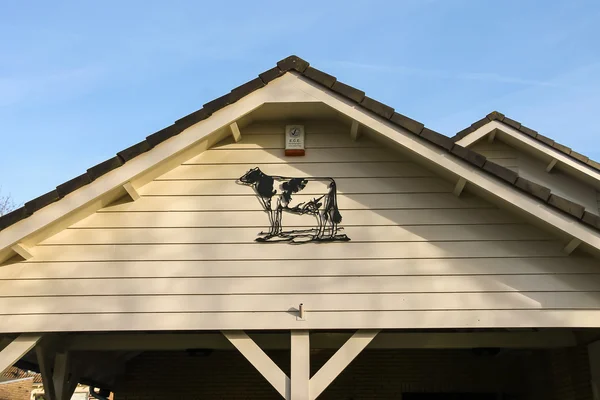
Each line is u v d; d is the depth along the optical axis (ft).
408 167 20.84
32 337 18.95
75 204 19.06
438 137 19.39
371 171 20.85
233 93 20.27
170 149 19.67
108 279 19.43
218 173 20.90
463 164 19.21
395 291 19.13
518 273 19.29
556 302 18.93
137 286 19.31
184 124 19.86
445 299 19.03
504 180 18.94
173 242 19.89
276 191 20.62
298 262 19.58
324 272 19.43
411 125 19.60
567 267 19.29
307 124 21.63
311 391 18.07
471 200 20.26
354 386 29.60
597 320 18.69
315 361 29.04
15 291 19.24
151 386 30.09
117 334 22.43
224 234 20.02
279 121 21.65
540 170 31.53
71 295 19.22
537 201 18.78
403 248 19.72
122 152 19.51
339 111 20.12
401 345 21.61
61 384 21.97
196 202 20.47
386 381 29.63
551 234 19.65
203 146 20.84
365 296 19.10
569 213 18.51
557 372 24.56
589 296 18.95
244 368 30.32
